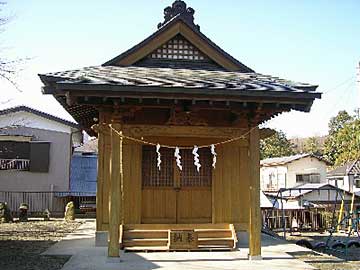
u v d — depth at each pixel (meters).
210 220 11.87
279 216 23.31
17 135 24.83
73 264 8.91
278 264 9.05
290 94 9.08
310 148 59.59
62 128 25.72
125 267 8.61
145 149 11.88
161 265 8.83
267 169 40.50
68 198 25.45
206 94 8.95
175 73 10.75
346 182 37.91
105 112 9.72
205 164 12.03
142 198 11.71
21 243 12.56
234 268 8.59
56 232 15.77
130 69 11.04
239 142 12.13
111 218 9.27
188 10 12.16
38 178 25.19
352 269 9.12
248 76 11.16
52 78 9.35
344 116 56.16
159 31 11.76
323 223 22.89
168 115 11.14
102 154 11.46
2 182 24.70
